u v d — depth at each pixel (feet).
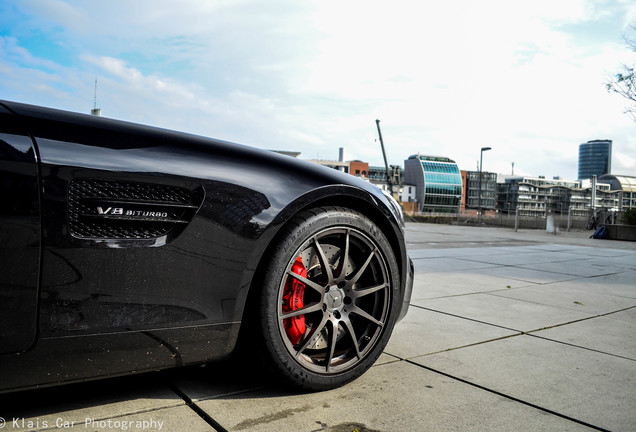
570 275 17.35
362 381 5.97
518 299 12.22
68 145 4.07
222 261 4.75
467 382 6.11
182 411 4.75
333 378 5.57
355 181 5.98
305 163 5.70
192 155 4.74
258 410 4.90
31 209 3.81
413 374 6.32
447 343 7.91
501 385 6.07
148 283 4.36
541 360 7.22
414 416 5.00
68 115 4.32
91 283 4.08
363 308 6.19
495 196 474.90
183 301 4.55
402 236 6.42
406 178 435.12
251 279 4.91
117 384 5.33
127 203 4.27
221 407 4.91
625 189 381.81
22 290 3.76
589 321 10.03
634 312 11.16
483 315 10.21
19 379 3.85
